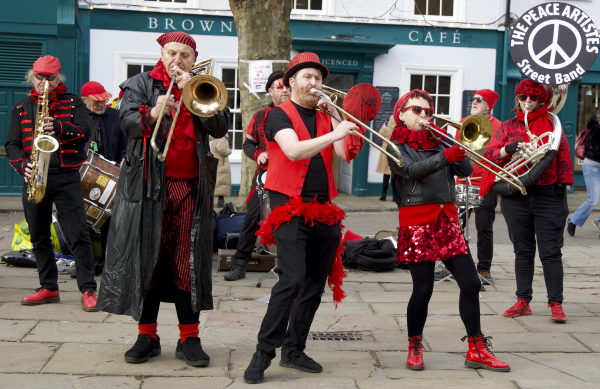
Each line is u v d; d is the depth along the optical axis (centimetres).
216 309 461
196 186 333
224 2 1210
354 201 1209
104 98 520
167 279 338
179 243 327
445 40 1280
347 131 298
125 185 324
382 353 371
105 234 536
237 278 563
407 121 343
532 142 431
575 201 1242
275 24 687
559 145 434
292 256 313
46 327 398
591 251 758
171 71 320
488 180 456
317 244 329
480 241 567
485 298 516
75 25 1148
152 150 318
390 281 577
